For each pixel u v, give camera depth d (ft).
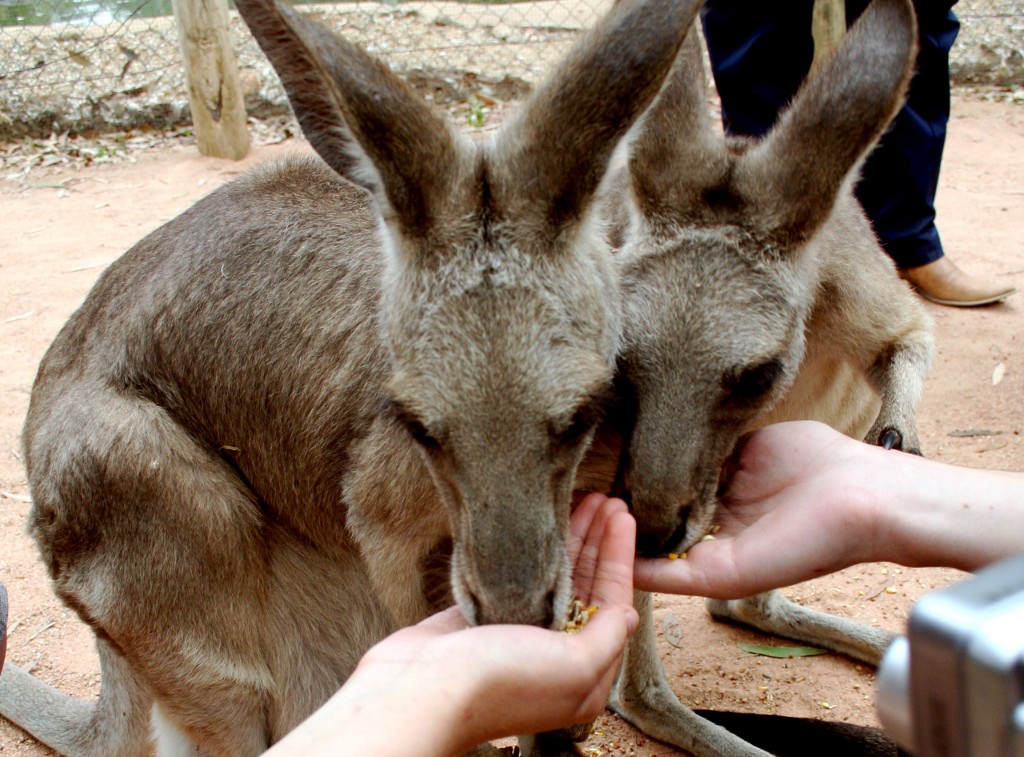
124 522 2.97
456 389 2.33
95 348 3.15
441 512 2.84
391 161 2.40
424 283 2.40
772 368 2.76
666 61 2.37
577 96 2.40
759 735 3.08
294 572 3.20
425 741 1.95
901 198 5.06
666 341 2.71
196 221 3.17
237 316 3.04
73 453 2.99
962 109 9.02
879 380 3.24
